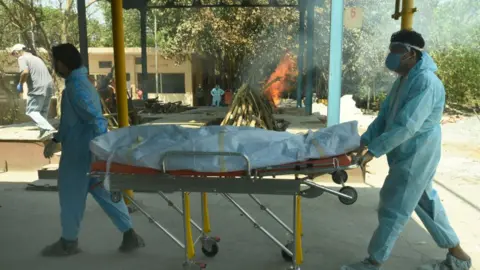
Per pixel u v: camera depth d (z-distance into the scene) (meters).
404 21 4.62
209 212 5.19
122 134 3.37
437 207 3.50
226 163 2.98
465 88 16.31
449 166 7.70
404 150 3.27
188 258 3.58
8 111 14.85
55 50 3.71
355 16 8.33
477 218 5.00
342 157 3.02
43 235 4.52
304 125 9.22
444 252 4.05
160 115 11.51
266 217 5.01
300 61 13.37
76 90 3.68
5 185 6.52
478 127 11.93
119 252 4.05
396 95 3.37
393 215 3.31
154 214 5.10
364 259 3.63
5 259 3.92
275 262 3.84
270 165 2.97
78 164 3.77
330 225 4.75
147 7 11.99
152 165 3.04
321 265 3.79
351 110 14.84
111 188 3.17
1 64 17.55
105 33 30.59
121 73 4.95
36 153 7.36
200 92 28.34
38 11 16.81
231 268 3.73
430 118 3.23
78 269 3.71
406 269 3.71
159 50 28.75
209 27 23.98
